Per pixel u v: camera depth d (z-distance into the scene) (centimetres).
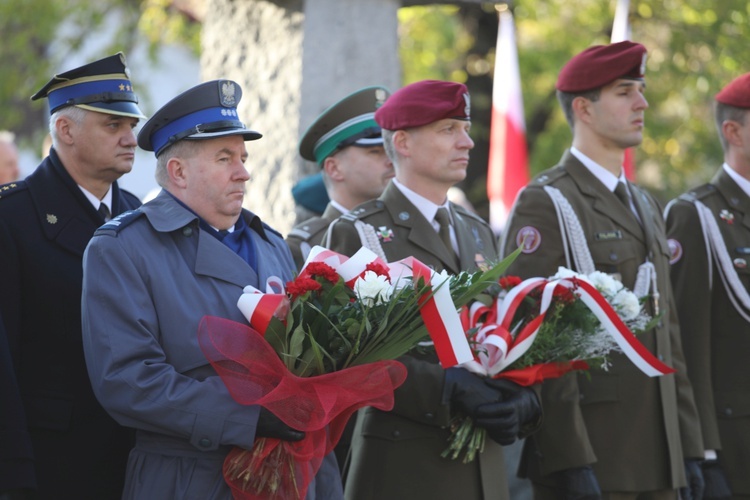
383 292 627
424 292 636
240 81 1146
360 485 757
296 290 615
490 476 757
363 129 926
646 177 2375
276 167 1109
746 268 949
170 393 599
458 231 801
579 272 834
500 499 762
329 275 630
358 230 783
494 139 1507
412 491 743
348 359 631
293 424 607
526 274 838
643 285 845
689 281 948
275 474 615
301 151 966
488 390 726
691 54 2009
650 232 866
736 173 980
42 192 719
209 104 655
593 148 877
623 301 753
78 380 697
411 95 791
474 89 2189
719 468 917
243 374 612
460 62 2252
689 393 879
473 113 2167
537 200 851
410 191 798
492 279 675
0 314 650
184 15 2247
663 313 802
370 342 634
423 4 1156
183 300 628
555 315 739
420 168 792
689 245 952
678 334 881
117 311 611
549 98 2233
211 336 605
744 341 944
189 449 619
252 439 603
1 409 623
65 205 721
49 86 733
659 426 838
